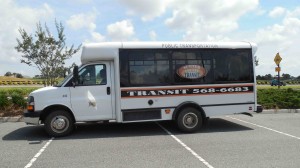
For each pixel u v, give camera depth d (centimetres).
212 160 727
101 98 1012
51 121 991
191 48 1065
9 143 920
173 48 1052
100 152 811
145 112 1028
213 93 1073
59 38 1869
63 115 998
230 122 1262
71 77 1005
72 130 1057
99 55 1011
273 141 921
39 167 689
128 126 1185
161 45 1045
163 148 847
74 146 880
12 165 705
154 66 1037
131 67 1021
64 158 758
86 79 1014
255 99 1104
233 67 1093
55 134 996
